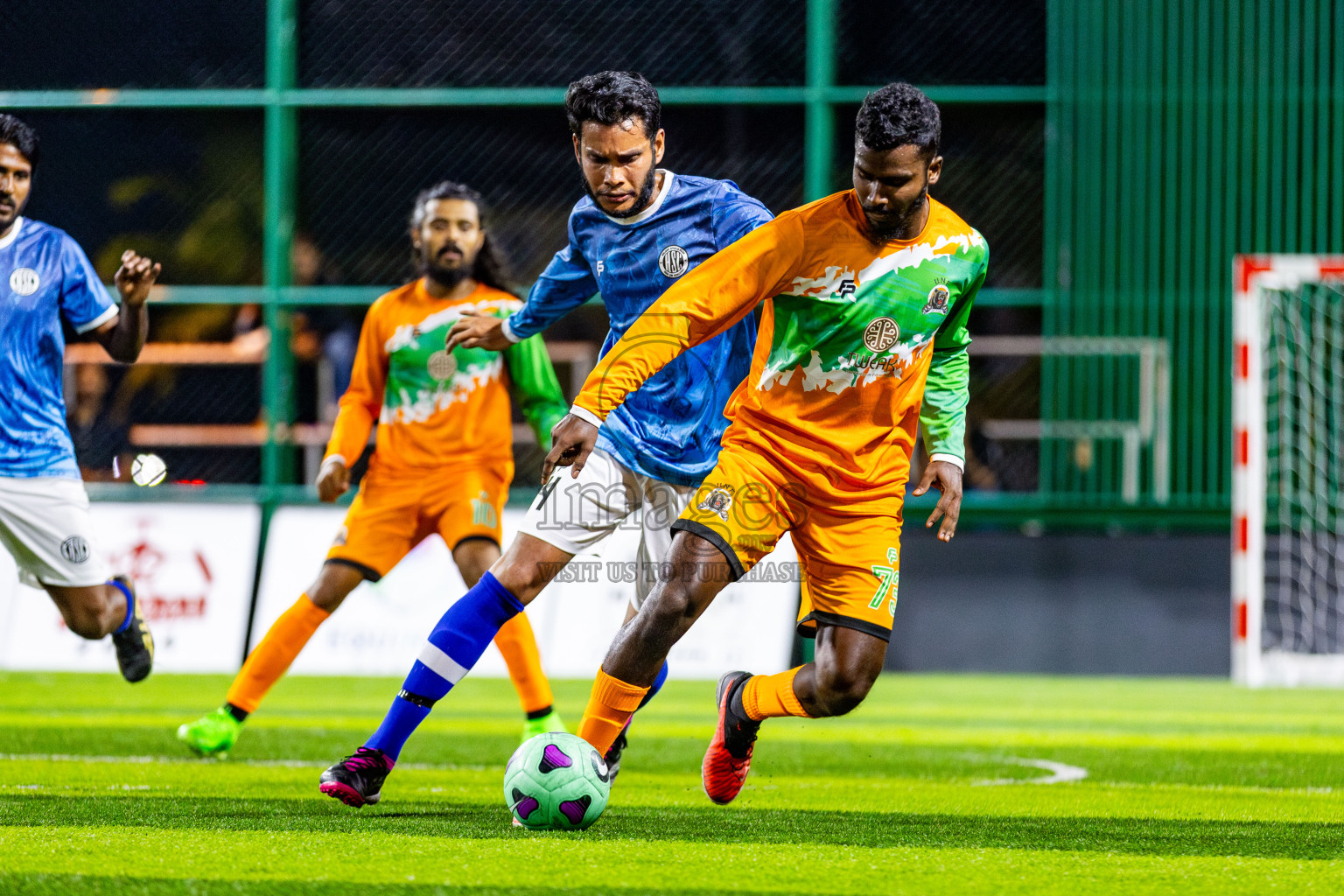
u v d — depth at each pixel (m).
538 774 11.22
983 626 33.19
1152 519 33.22
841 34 34.53
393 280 36.50
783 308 11.67
